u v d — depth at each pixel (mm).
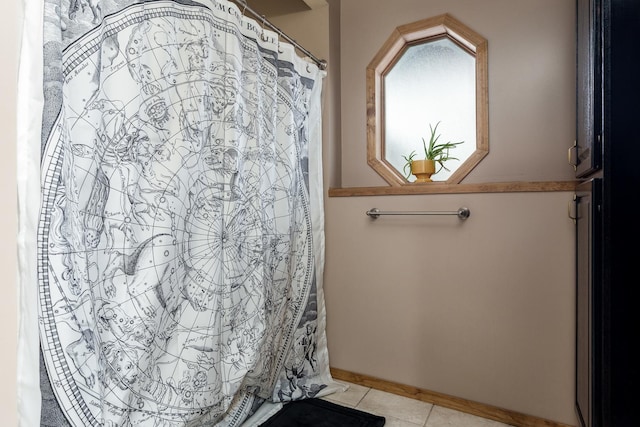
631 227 896
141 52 1009
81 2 876
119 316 966
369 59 2047
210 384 1205
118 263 965
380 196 1832
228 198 1287
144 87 1016
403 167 2033
